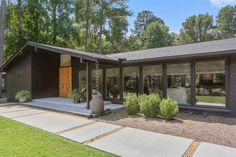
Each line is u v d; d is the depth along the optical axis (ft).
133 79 40.19
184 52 32.53
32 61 48.34
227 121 26.27
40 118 29.89
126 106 31.07
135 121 26.71
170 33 156.15
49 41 77.10
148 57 35.17
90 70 41.19
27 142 18.76
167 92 35.78
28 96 46.62
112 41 107.76
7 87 56.13
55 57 52.70
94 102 31.09
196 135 20.62
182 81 33.99
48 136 20.77
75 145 18.19
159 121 26.50
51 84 51.70
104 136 20.88
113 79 43.19
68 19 81.20
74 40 84.48
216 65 30.66
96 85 40.04
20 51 47.88
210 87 31.07
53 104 41.19
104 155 15.99
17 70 52.42
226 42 35.94
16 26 75.66
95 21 97.30
